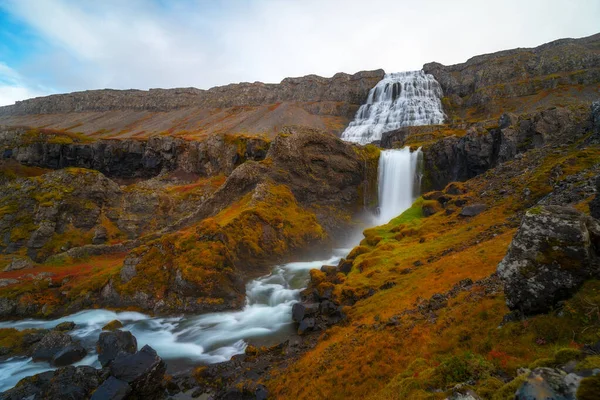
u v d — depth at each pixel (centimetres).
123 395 1827
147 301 3516
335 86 19000
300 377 1803
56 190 5494
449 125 9844
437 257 2828
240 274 3959
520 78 13738
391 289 2519
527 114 6122
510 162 4616
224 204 5909
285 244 4931
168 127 18362
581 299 1055
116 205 6053
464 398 809
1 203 5309
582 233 1130
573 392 576
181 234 4191
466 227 3328
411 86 15125
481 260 2278
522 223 1284
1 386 2212
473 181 4716
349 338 1989
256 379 2031
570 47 13888
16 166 8844
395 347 1605
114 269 4169
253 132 15312
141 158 10369
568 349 722
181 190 7619
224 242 4059
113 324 3108
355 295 2705
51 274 4262
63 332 2950
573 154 3681
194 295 3478
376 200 7462
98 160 10181
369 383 1448
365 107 16362
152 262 3816
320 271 3841
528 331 1121
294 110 18112
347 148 7175
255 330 2891
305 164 6550
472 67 15775
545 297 1144
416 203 5016
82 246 5112
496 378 900
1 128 10462
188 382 2145
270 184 5906
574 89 11756
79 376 2053
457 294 1877
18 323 3400
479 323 1410
